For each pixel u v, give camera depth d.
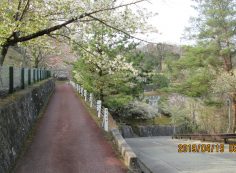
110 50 16.23
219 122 25.83
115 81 19.47
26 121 12.32
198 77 22.58
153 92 44.03
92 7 8.97
